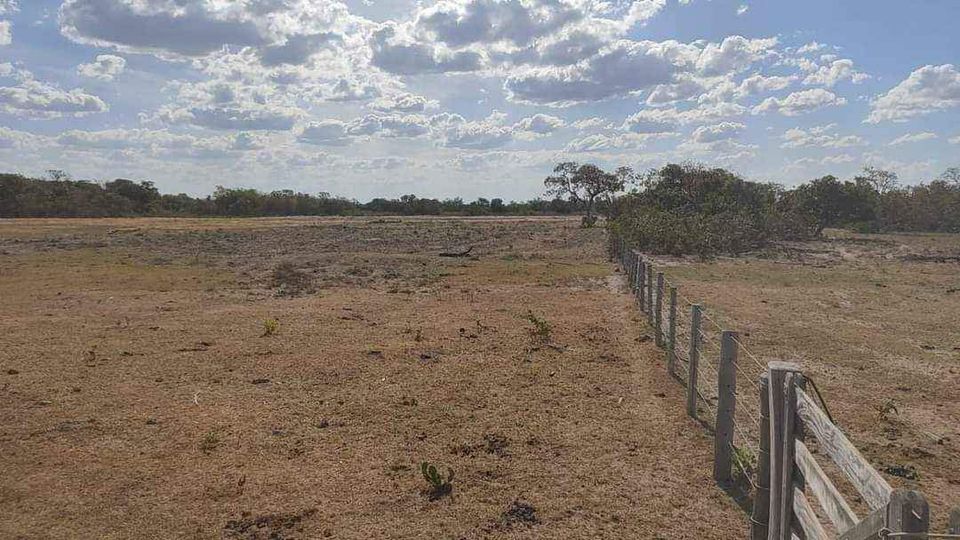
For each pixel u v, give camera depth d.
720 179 35.72
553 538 5.12
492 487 5.93
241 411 7.77
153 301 15.11
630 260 18.30
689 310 14.51
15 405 7.87
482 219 63.78
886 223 47.47
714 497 5.78
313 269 21.83
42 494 5.76
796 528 3.95
